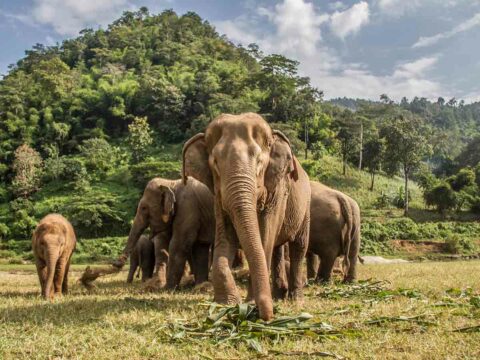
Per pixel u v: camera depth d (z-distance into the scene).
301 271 9.48
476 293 9.80
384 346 5.33
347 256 13.55
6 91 111.38
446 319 6.68
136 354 5.18
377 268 20.86
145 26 165.88
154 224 13.71
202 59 132.25
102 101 106.00
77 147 96.00
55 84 108.25
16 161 82.81
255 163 6.72
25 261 51.94
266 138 7.12
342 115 94.56
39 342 5.70
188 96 103.25
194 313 7.41
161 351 5.26
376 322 6.47
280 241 8.85
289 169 7.65
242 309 6.33
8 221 70.50
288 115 93.81
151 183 13.93
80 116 104.56
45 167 84.31
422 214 63.56
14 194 79.88
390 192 72.06
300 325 6.03
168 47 139.88
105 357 5.11
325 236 13.46
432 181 69.62
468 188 66.56
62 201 74.75
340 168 81.12
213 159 6.95
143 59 136.50
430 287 10.79
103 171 83.62
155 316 7.15
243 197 6.40
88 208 64.38
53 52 155.00
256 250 6.20
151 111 103.69
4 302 9.38
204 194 13.30
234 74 119.25
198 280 13.48
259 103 97.06
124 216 66.38
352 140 80.38
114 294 11.58
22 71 131.38
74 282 17.11
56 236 11.16
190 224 13.16
